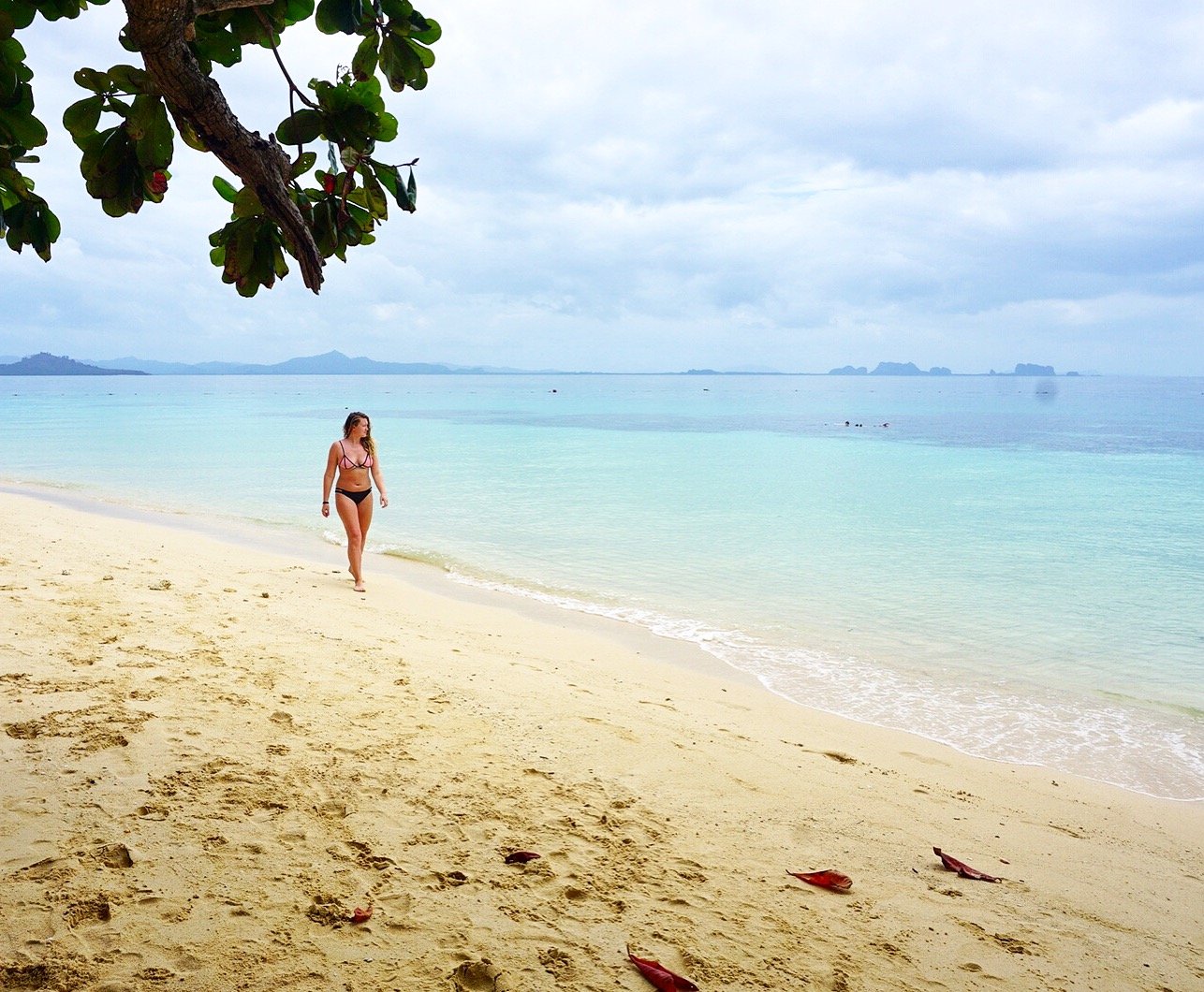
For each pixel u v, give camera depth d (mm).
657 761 5055
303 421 49469
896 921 3438
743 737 5867
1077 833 4871
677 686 7234
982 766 5953
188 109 1835
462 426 48406
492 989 2664
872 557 13320
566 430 44750
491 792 4246
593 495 19906
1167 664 8438
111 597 7648
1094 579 11930
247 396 106312
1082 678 8031
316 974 2631
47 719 4551
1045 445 36812
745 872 3709
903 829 4523
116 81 1914
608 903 3270
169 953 2666
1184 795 5664
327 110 2102
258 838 3514
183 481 21281
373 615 8586
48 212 2168
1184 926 3760
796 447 34594
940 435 42844
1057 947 3387
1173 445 36281
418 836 3684
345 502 9859
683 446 34750
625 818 4125
